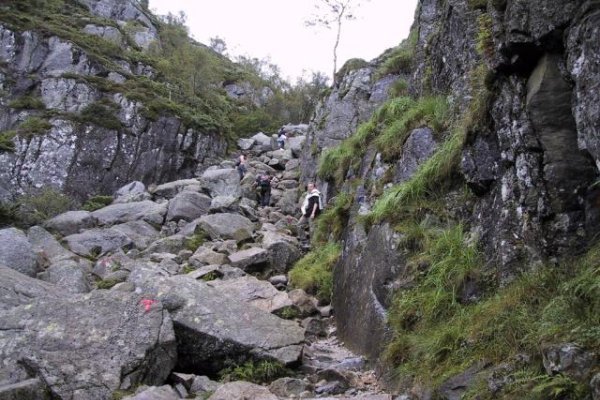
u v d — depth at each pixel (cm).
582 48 433
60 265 998
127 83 2427
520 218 509
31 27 2391
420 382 472
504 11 546
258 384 588
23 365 523
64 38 2441
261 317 673
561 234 467
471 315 495
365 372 600
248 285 906
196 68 3538
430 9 1226
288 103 4188
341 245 1012
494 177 584
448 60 931
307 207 1393
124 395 515
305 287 951
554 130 486
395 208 733
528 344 392
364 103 1666
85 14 3228
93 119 2117
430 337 517
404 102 1159
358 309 723
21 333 559
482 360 425
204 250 1166
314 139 1812
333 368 589
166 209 1580
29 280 802
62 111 2131
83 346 550
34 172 1912
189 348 620
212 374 622
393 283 645
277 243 1120
